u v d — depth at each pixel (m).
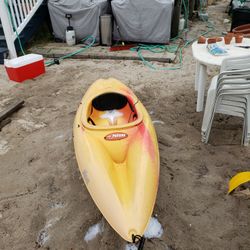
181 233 2.57
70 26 7.96
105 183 2.36
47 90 5.59
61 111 4.77
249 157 3.50
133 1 7.27
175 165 3.41
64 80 6.05
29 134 4.17
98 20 7.68
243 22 8.62
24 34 7.79
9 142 4.00
